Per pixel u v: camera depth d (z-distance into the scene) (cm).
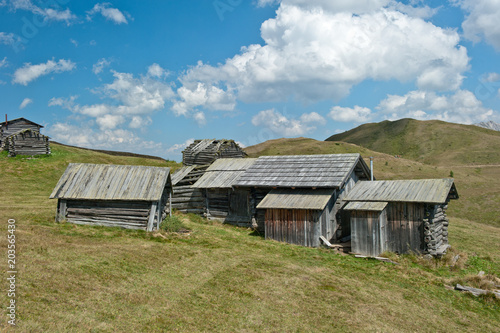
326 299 1366
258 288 1411
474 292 1598
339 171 2422
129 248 1731
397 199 2100
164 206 2431
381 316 1274
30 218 2292
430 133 15700
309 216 2231
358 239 2128
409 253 2078
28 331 869
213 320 1109
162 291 1277
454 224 3578
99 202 2231
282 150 11656
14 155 4725
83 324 961
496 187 6253
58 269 1299
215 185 2808
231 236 2364
